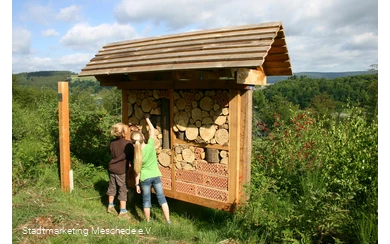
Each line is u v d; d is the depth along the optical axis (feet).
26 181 21.36
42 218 15.75
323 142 22.36
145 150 17.29
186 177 18.15
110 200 19.16
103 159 27.27
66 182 21.29
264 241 13.94
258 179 18.75
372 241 12.59
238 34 15.69
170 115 18.45
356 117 19.72
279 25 14.82
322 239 13.66
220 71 15.70
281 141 23.89
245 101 16.17
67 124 21.35
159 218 18.69
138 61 17.98
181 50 16.83
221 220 18.15
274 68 18.10
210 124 16.93
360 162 16.74
